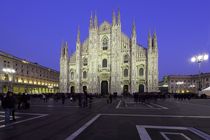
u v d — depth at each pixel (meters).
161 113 29.72
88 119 23.05
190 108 39.16
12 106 19.44
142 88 102.31
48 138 13.89
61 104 49.03
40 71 130.25
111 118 23.95
